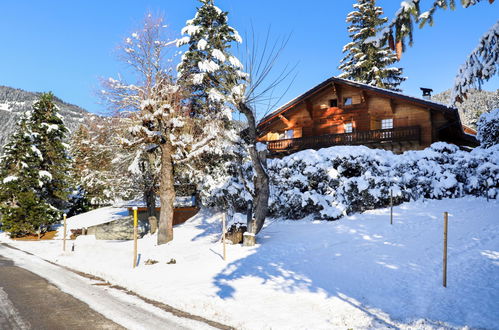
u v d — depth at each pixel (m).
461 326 6.52
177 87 20.09
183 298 9.11
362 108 28.78
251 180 22.33
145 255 16.12
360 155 19.23
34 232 30.59
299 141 29.72
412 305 7.82
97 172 25.50
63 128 34.94
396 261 10.75
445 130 27.77
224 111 18.39
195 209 27.09
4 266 15.46
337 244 13.54
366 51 40.12
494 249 10.59
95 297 9.70
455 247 11.20
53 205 34.81
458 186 17.39
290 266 11.62
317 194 19.02
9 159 33.03
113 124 21.33
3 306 8.74
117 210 35.59
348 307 7.96
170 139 19.33
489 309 7.09
